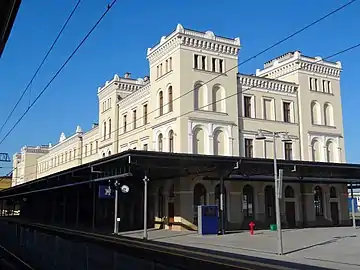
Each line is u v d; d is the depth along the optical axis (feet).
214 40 125.39
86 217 152.56
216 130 122.21
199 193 116.37
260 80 135.03
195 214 113.50
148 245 72.79
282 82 139.44
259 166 101.50
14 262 51.37
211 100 122.83
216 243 77.51
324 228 122.11
